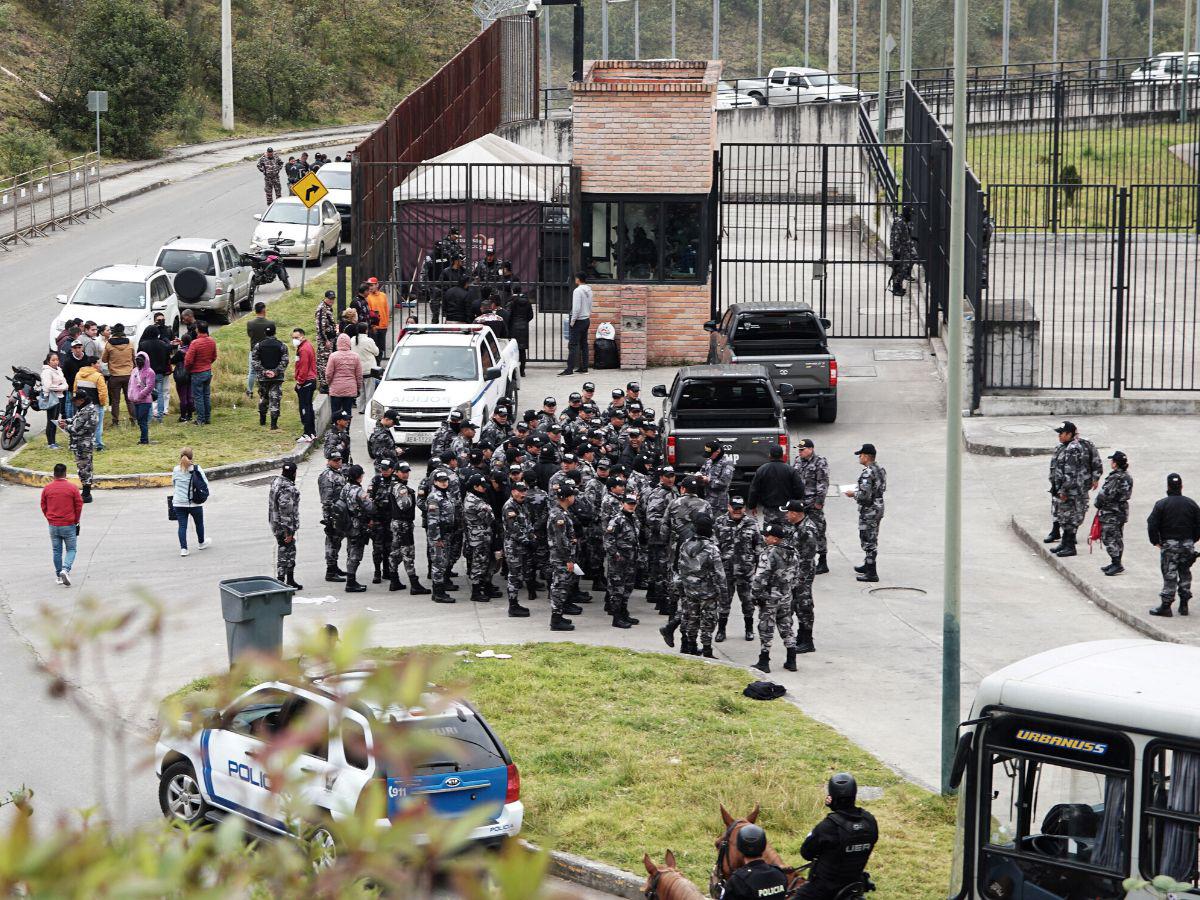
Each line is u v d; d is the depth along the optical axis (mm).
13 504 71938
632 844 36844
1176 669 27594
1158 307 108188
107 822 7582
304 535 68000
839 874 28609
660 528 58406
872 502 60812
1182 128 179125
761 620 50250
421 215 110875
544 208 105375
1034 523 67688
